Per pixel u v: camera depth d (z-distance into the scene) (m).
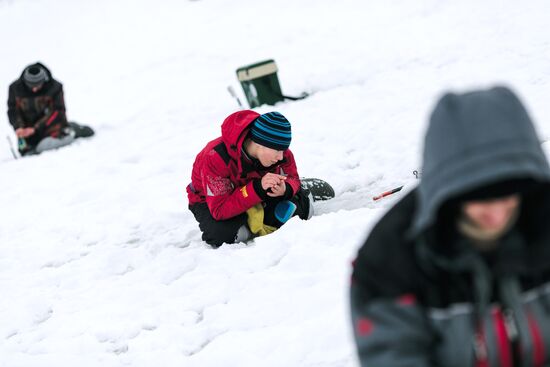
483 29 14.68
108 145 13.14
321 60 16.09
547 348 2.38
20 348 6.22
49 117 14.35
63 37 29.47
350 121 11.03
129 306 6.57
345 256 6.41
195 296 6.43
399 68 13.56
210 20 25.50
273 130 6.79
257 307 5.95
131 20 29.36
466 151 2.07
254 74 13.23
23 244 8.87
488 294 2.31
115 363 5.71
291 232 6.94
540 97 10.22
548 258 2.29
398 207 2.44
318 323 5.43
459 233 2.30
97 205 9.77
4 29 33.03
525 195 2.29
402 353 2.33
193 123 13.80
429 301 2.34
